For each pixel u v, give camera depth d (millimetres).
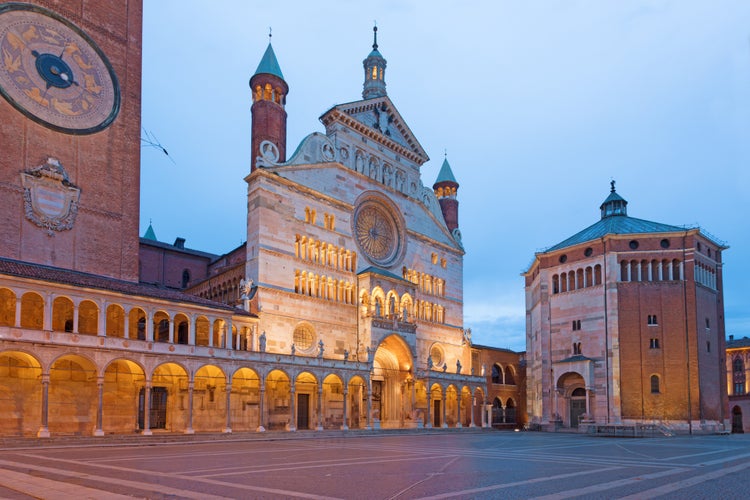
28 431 49250
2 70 55219
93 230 59625
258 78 73438
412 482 22000
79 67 61688
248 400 63469
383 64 94438
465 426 90125
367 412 71812
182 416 58531
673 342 82188
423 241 92500
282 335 67375
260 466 27656
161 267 95375
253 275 67250
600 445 49375
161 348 53094
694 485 22266
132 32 67875
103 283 53438
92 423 52906
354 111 84125
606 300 85500
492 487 20828
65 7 61719
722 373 87812
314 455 34750
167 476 23219
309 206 74250
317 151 77000
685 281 83688
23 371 49812
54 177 56750
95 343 49094
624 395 82438
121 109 64750
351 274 77812
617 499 18406
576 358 86562
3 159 53781
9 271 45438
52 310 48844
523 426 107750
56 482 20891
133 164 64812
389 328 77562
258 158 69312
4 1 56719
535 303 101875
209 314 58250
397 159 90500
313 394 69625
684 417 79812
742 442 56031
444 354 91562
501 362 108250
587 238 92438
